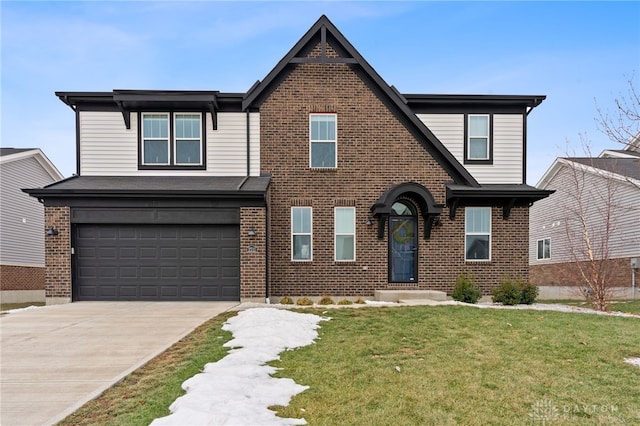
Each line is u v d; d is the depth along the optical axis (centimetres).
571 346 659
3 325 835
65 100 1294
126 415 401
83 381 506
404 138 1305
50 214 1156
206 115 1313
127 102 1273
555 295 1953
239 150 1307
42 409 425
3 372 543
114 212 1166
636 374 532
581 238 1902
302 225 1286
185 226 1191
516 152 1377
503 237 1308
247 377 495
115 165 1305
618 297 1688
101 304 1117
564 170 2042
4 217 1838
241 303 1133
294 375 521
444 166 1309
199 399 414
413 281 1288
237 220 1173
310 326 795
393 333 743
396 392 466
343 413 408
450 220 1300
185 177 1297
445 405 432
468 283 1220
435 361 582
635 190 1655
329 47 1316
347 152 1297
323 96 1301
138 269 1183
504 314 921
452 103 1369
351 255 1285
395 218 1299
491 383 497
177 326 817
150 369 550
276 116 1298
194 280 1187
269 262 1245
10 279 1867
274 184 1284
